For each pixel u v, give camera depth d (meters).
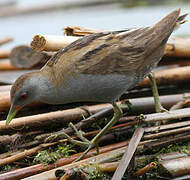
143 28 6.57
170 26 6.51
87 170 6.34
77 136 7.29
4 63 11.80
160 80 9.23
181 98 8.41
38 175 6.15
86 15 18.72
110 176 6.46
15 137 7.27
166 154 6.77
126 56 6.38
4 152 7.26
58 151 6.93
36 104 8.25
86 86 6.41
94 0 19.98
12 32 16.88
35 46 7.14
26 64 10.19
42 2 20.52
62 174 6.36
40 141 7.20
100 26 16.75
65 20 18.11
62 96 6.65
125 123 7.66
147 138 6.67
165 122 7.70
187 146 7.05
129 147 6.30
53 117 7.52
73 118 7.71
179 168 6.33
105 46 6.33
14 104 6.66
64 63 6.36
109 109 7.61
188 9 17.89
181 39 9.77
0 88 8.80
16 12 19.67
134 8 19.19
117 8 19.44
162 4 19.30
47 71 6.68
